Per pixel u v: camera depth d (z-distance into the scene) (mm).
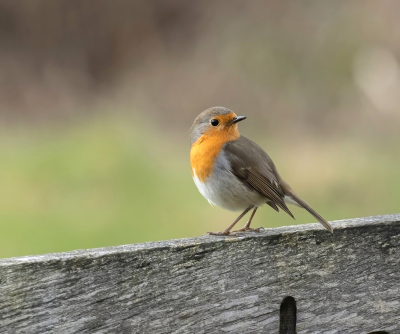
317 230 4633
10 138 17516
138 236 11453
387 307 4770
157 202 12688
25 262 3975
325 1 24828
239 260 4473
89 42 26000
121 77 25719
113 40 26094
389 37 23578
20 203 12242
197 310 4379
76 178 13359
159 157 15852
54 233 11203
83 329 4109
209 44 25172
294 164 16891
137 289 4219
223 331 4453
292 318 4645
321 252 4645
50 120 21859
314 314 4648
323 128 22375
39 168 13648
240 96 23656
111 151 14367
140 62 25812
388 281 4766
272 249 4543
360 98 22734
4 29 25828
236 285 4465
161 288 4281
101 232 11352
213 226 11852
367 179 15250
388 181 15047
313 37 24016
